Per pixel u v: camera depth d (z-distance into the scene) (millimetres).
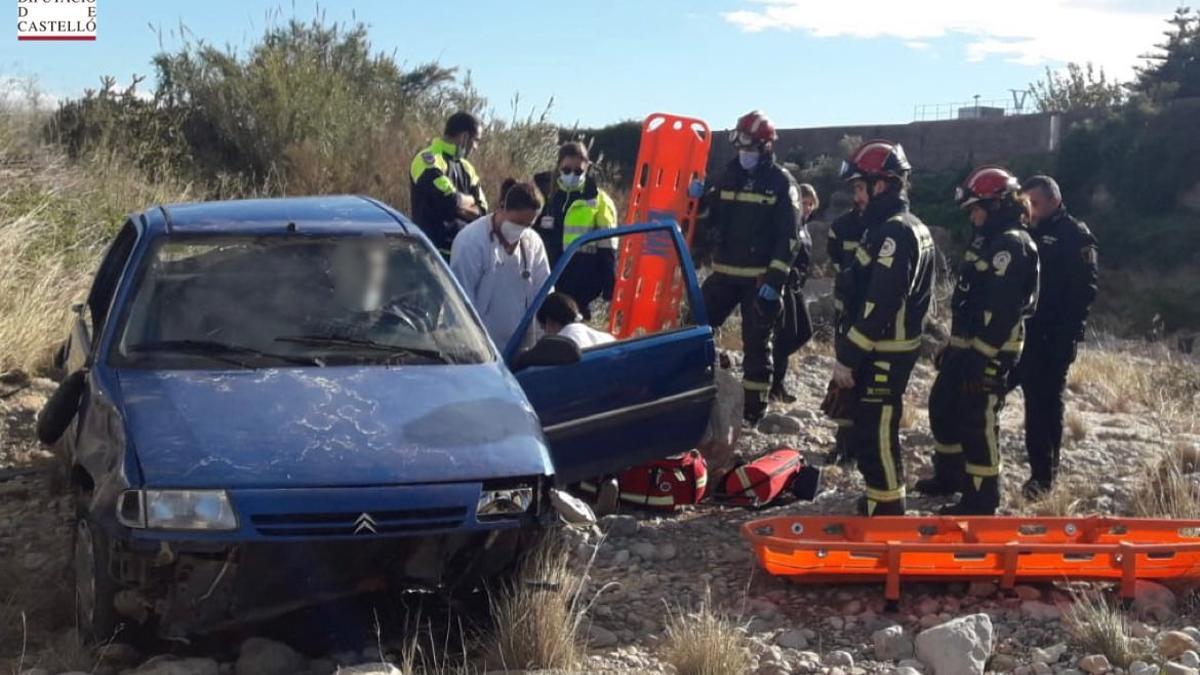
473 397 5109
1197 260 27688
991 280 6719
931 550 5598
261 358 5203
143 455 4535
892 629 5207
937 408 7395
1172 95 33375
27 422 8039
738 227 8703
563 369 6262
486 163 15906
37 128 14023
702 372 6832
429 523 4594
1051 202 7496
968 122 32688
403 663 4652
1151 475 7777
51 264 10008
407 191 15695
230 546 4449
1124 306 26922
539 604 4883
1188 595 5738
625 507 7113
